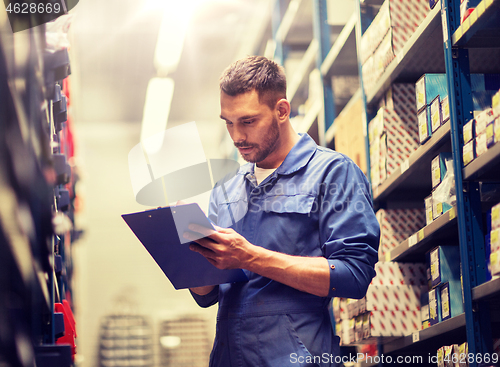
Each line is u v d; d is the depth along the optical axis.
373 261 1.55
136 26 6.46
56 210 1.78
